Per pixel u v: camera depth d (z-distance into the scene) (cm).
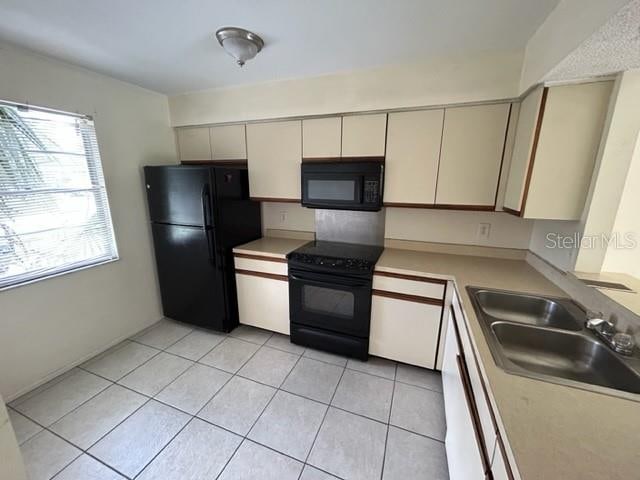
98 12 134
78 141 211
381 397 189
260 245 261
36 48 175
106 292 238
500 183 183
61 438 160
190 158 282
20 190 183
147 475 141
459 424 121
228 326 258
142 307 269
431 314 195
